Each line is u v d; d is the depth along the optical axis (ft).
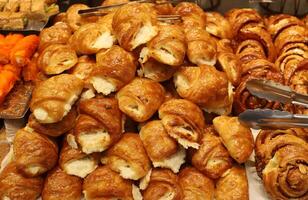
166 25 2.26
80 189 2.09
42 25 3.42
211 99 2.15
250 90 2.12
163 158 2.01
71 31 2.69
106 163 2.08
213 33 2.84
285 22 3.12
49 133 2.10
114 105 2.09
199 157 2.07
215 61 2.36
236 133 2.07
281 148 2.05
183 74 2.21
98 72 2.11
